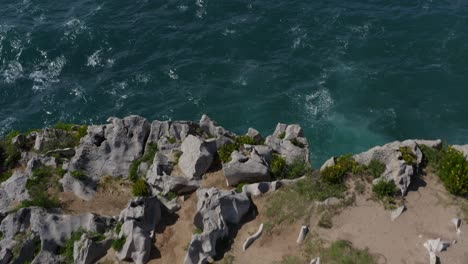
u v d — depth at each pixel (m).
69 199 36.00
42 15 79.25
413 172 33.25
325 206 32.06
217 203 31.62
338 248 29.88
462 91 62.38
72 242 32.09
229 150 36.59
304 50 70.31
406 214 31.56
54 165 38.25
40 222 32.56
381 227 31.02
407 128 58.12
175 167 36.47
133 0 82.75
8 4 82.81
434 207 31.88
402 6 78.00
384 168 33.84
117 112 62.62
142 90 65.69
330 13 76.88
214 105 62.75
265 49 71.19
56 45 72.44
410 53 68.69
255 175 34.53
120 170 37.78
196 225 31.86
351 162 34.28
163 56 70.94
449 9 76.38
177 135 38.69
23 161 40.12
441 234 30.42
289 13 77.44
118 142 38.59
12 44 72.25
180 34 74.56
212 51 71.38
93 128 40.28
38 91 66.19
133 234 30.83
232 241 31.30
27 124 61.81
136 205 32.53
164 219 33.09
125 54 71.62
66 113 63.06
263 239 31.17
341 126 58.66
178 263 30.45
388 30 72.75
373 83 64.12
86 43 72.94
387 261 29.22
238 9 78.94
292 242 30.83
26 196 36.09
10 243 32.34
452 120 58.78
